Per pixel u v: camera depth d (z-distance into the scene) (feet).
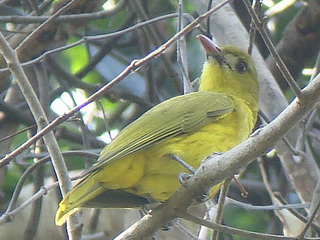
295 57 53.62
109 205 33.01
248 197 50.78
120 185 31.65
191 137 33.01
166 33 54.80
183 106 34.06
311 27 53.21
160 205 30.32
